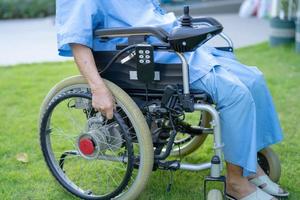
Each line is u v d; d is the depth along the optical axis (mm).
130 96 2172
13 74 4727
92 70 2023
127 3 2148
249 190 2141
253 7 8031
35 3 8938
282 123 3217
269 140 2197
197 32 1873
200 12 8523
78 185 2477
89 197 2246
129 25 2133
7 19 8852
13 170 2639
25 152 2855
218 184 2400
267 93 2178
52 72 4781
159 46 1988
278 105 3578
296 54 5172
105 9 2117
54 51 5918
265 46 5660
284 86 4055
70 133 3078
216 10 8594
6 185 2471
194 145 2586
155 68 2041
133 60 2049
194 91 2055
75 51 2031
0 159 2771
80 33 1989
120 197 2156
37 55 5723
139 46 1941
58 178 2350
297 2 5406
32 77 4590
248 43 6004
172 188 2398
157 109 2045
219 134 1979
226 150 2025
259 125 2148
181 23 1999
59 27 2066
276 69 4645
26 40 6695
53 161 2359
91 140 2139
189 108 1974
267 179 2256
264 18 7691
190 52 2047
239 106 1967
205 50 2225
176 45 1889
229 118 1985
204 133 2314
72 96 2129
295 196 2299
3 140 3033
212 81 2002
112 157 2166
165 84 2047
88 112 2203
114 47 2119
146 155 2033
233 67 2172
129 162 2037
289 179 2465
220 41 2814
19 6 8883
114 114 2035
